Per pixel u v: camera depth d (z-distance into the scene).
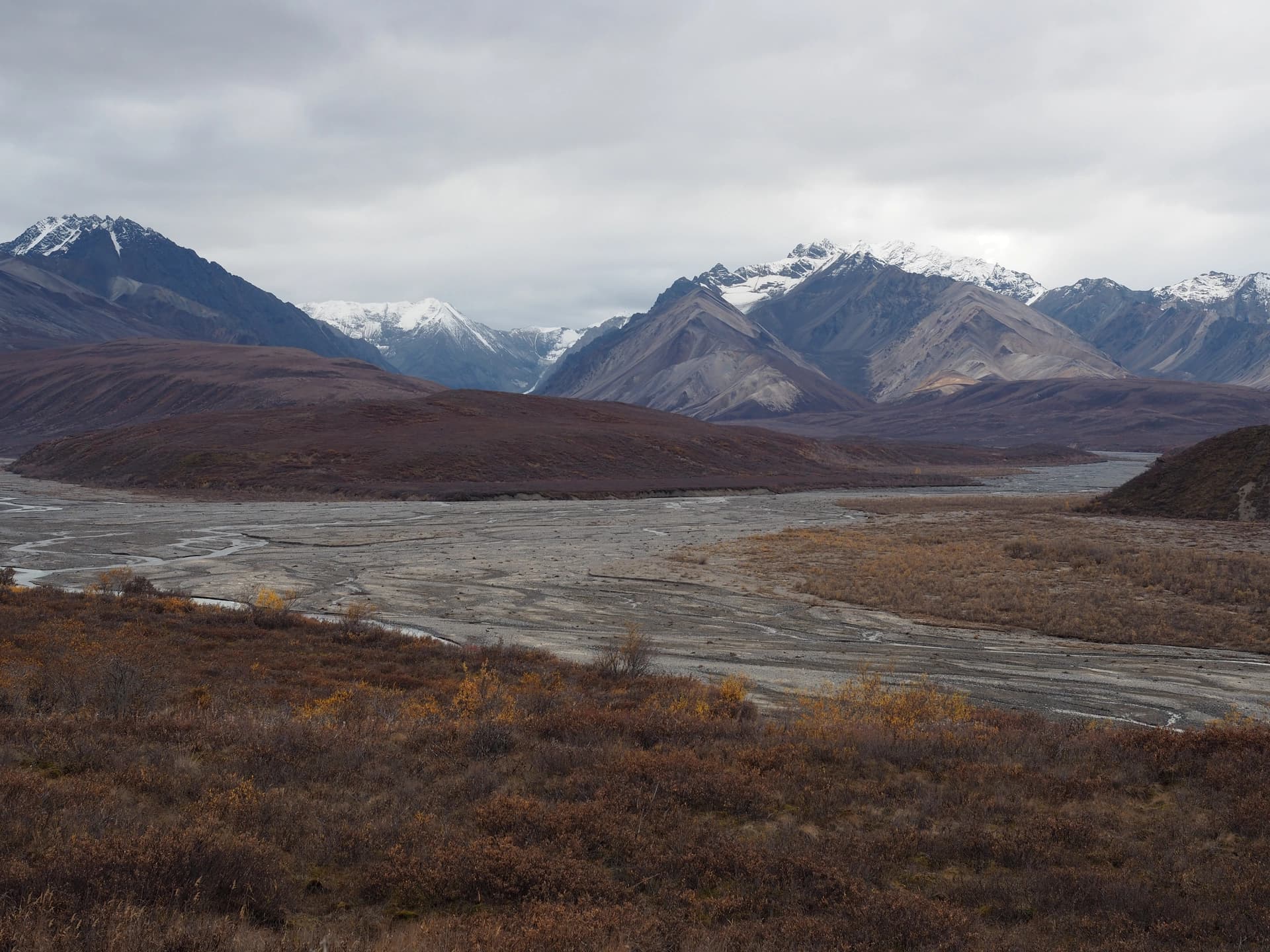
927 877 10.73
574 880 9.73
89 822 10.03
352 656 28.02
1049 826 12.18
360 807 11.77
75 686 18.38
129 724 15.14
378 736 15.63
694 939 8.57
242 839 9.81
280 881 9.26
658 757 14.48
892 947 8.78
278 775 12.87
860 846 11.31
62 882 8.44
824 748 15.59
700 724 17.45
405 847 10.45
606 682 25.23
